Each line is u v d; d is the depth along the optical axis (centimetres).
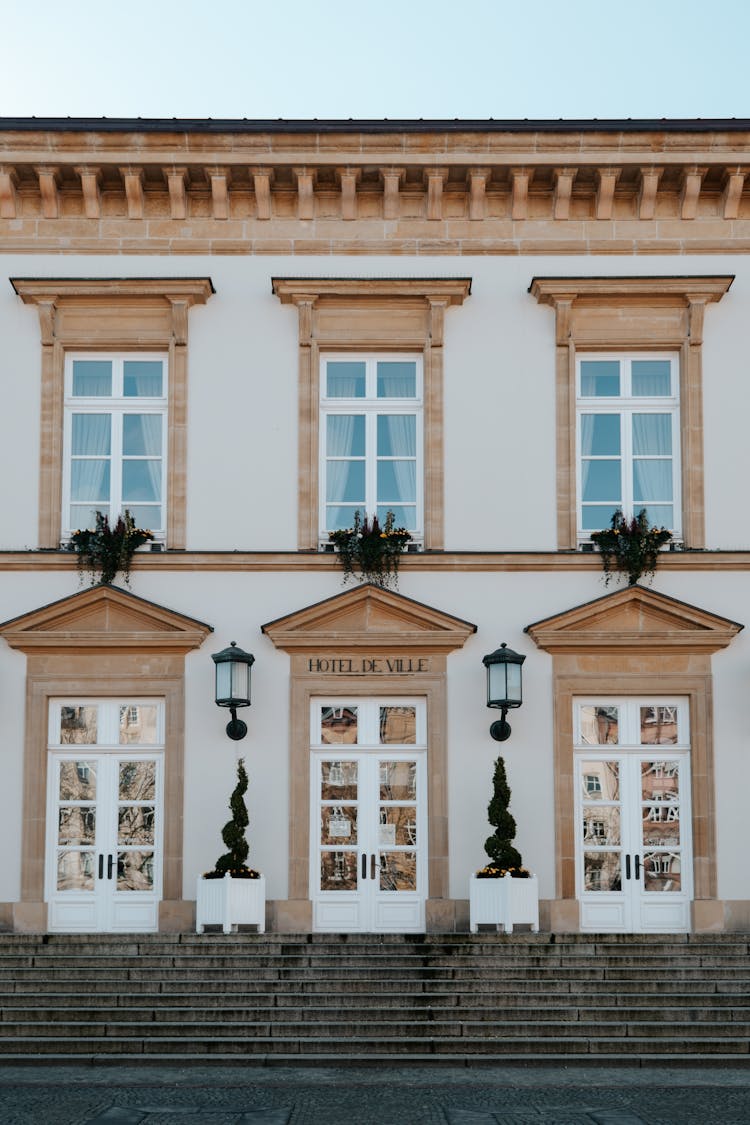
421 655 1961
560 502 1997
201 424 2011
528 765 1941
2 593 1970
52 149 1997
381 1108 1270
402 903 1933
